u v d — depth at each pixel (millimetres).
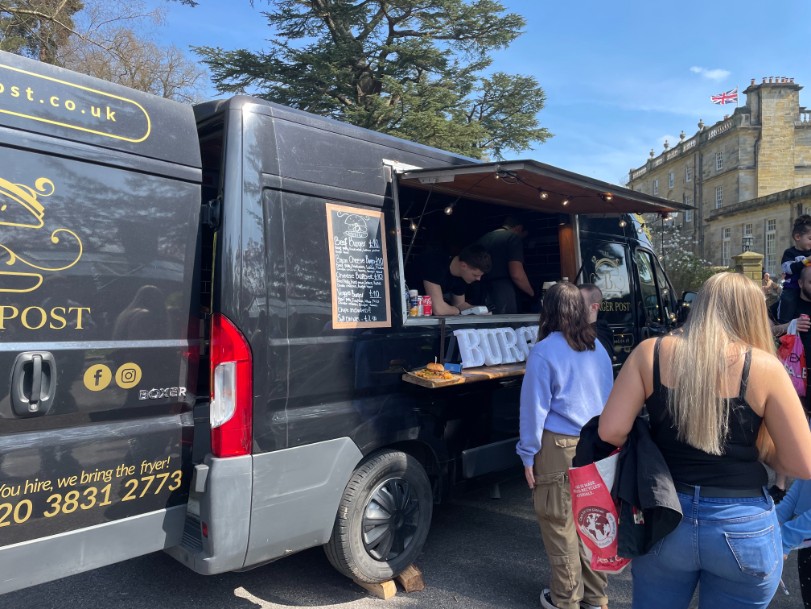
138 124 2572
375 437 3256
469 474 3895
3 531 2180
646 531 1987
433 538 4355
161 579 3643
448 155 4051
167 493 2621
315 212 3064
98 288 2412
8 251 2195
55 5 15180
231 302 2668
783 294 4934
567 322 3215
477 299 5371
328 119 3244
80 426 2371
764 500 1952
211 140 3061
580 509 2164
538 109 26250
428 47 21406
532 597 3514
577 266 5277
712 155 44438
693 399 1918
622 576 3941
